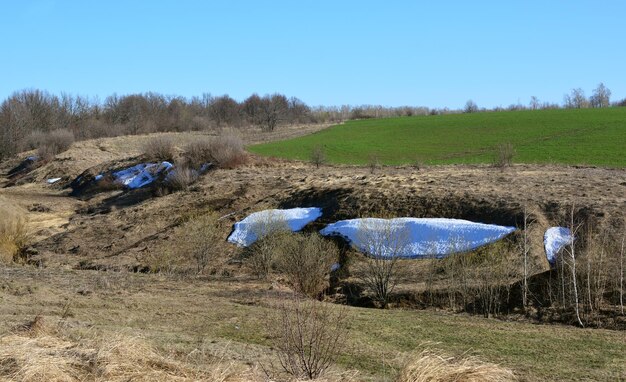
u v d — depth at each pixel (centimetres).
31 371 701
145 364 790
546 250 2239
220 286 2073
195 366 850
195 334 1362
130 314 1544
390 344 1340
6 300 1590
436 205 2822
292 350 959
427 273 2183
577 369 1175
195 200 3741
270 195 3609
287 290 2030
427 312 1777
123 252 3003
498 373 770
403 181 3328
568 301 1752
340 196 3194
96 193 4944
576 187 2864
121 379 729
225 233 3066
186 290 1978
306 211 3136
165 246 2956
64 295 1725
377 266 2047
